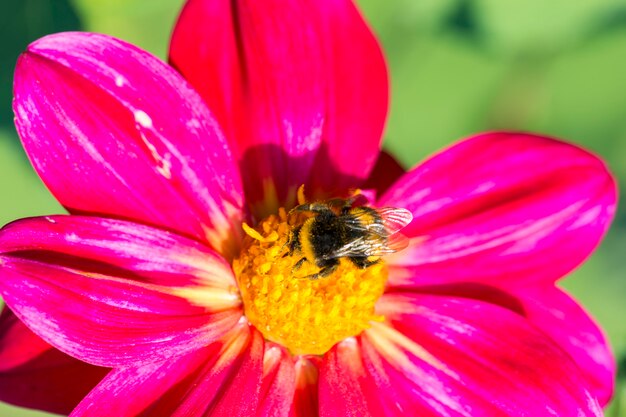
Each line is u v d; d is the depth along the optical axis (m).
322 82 0.31
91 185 0.29
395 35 0.42
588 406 0.30
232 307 0.30
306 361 0.31
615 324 0.41
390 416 0.31
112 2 0.36
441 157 0.31
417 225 0.31
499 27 0.42
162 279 0.29
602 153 0.43
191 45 0.30
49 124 0.29
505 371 0.31
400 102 0.42
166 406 0.29
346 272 0.30
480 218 0.31
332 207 0.31
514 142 0.31
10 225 0.28
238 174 0.30
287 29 0.30
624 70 0.42
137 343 0.28
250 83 0.31
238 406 0.29
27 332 0.30
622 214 0.42
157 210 0.30
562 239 0.31
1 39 0.36
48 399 0.30
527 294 0.32
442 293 0.31
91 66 0.29
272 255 0.30
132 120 0.29
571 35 0.42
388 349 0.31
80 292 0.28
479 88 0.42
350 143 0.31
